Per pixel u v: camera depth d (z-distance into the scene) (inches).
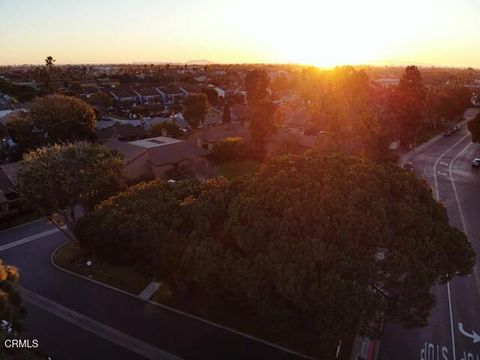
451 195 1838.1
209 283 805.9
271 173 915.4
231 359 833.5
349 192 791.1
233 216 822.5
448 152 2723.9
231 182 997.8
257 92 4298.7
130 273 1165.1
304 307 724.0
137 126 2997.0
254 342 881.5
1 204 1578.5
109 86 5644.7
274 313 750.5
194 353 852.0
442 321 962.7
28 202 1291.8
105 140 2691.9
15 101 3804.1
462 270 782.5
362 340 880.9
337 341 861.2
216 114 4111.7
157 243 873.5
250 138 2564.0
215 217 897.5
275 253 725.3
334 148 1968.5
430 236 765.9
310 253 708.0
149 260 951.0
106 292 1087.6
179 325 941.2
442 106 3528.5
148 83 6328.7
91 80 6894.7
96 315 984.3
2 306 614.9
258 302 762.2
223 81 7313.0
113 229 918.4
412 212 757.3
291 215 764.6
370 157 2119.8
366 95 2741.1
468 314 991.6
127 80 6712.6
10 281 694.5
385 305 708.7
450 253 761.0
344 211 747.4
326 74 3907.5
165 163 2023.9
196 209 909.2
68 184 1230.9
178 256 881.5
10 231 1507.1
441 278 789.9
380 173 861.8
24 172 1261.1
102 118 3725.4
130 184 1857.8
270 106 2348.7
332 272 686.5
